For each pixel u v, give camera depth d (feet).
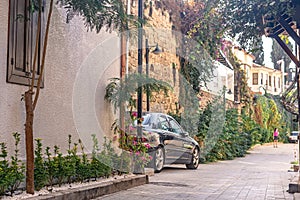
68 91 22.86
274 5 17.93
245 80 80.79
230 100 70.13
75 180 21.53
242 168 40.16
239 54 96.78
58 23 21.94
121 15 20.74
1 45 17.65
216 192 23.08
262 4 18.21
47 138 20.89
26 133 16.99
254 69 139.03
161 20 44.80
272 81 147.13
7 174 15.88
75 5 18.81
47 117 20.92
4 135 17.79
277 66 143.33
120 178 24.34
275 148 81.87
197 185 26.14
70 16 20.76
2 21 17.69
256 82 138.92
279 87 144.97
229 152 53.78
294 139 108.58
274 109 107.96
